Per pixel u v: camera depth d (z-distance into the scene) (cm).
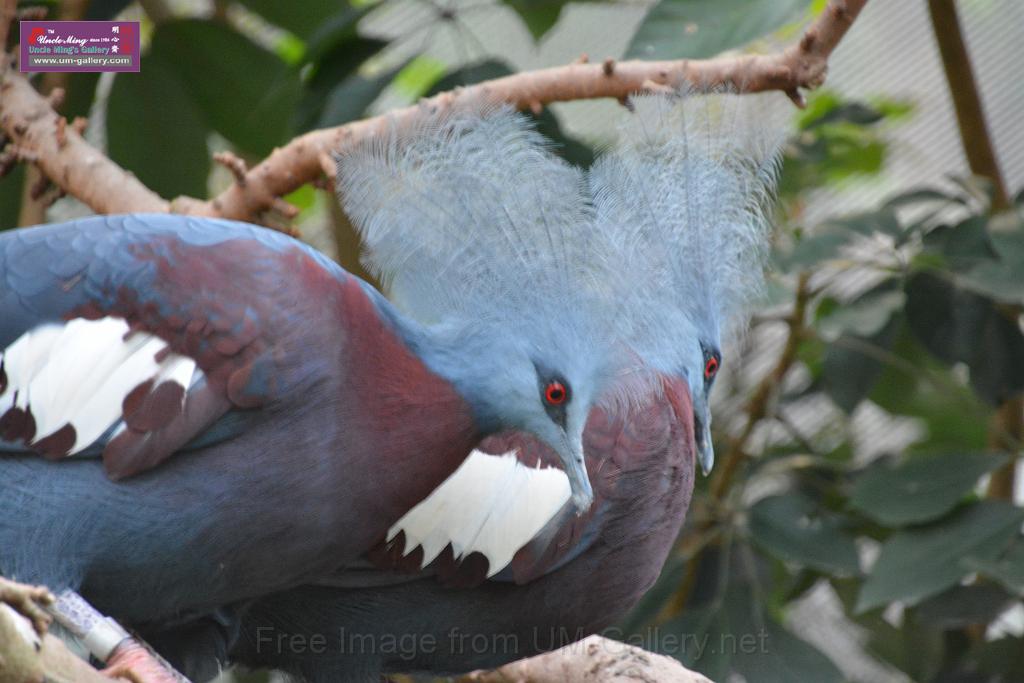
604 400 622
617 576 648
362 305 555
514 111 635
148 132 885
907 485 837
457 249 557
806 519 884
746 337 805
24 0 888
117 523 527
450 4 882
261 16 902
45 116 778
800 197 1009
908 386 1009
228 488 529
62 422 523
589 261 565
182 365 527
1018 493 1195
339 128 708
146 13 924
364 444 546
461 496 605
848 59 1299
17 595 395
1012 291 820
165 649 610
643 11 1110
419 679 807
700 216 630
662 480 640
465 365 559
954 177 904
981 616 872
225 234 551
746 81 666
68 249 538
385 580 617
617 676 729
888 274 934
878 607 900
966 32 1338
